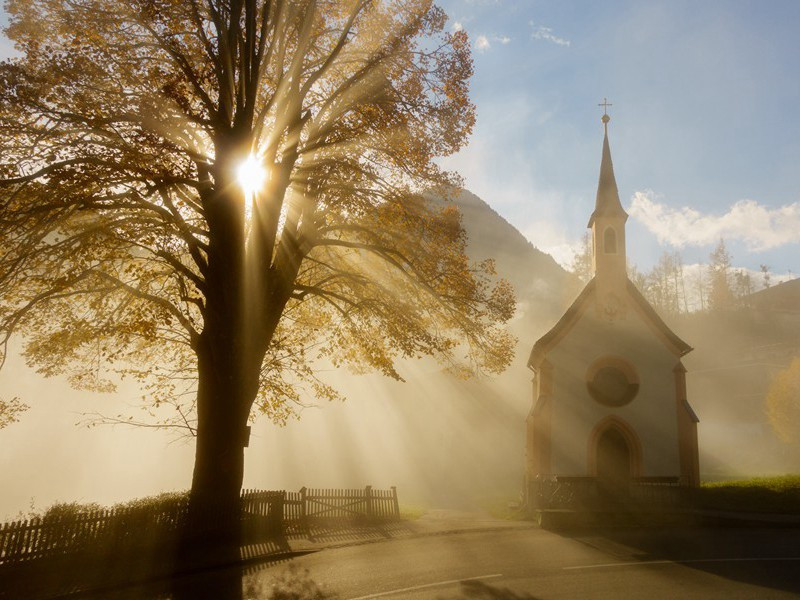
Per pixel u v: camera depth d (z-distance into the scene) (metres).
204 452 15.39
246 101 15.00
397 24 16.78
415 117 16.56
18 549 11.42
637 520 20.58
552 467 26.41
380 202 16.69
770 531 19.00
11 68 12.91
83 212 13.78
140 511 13.55
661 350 27.45
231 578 11.77
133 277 16.39
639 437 26.61
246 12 14.85
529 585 11.15
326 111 17.28
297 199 17.53
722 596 10.28
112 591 10.63
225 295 15.51
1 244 13.04
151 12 14.03
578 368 27.45
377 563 13.40
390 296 17.66
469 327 17.80
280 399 20.92
